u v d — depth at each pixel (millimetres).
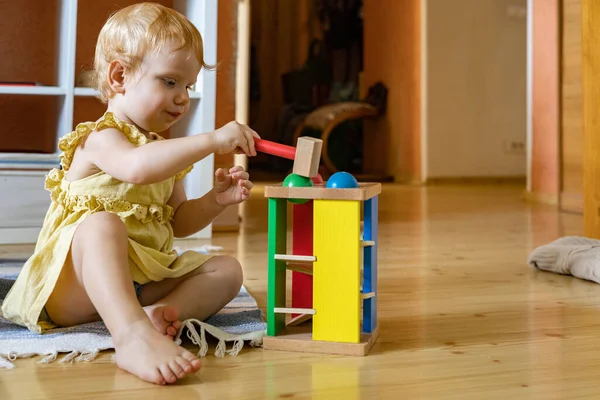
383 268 1704
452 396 788
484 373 876
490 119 5113
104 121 1045
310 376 860
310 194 960
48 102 2359
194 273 1103
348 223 957
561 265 1613
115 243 946
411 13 5074
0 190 1950
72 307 1034
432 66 4934
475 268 1709
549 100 3434
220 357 944
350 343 960
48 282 996
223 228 2436
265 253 1927
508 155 5191
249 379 847
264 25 7270
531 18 3592
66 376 853
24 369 880
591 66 1879
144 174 969
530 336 1071
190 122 2170
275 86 7344
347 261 961
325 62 6645
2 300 1230
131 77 1052
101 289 908
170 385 823
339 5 6371
